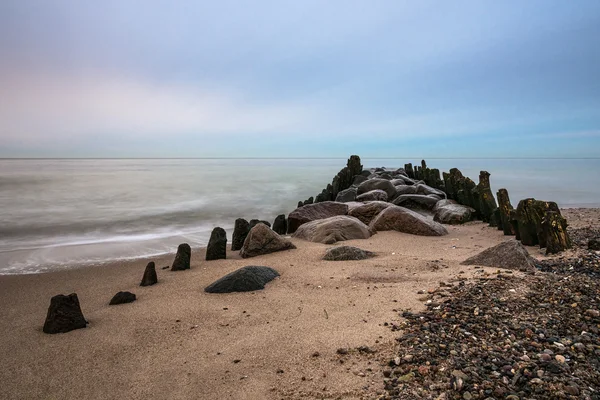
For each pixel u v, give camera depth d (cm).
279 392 379
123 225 1664
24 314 631
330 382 389
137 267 962
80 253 1145
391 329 493
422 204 1745
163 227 1638
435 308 546
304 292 675
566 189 3086
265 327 533
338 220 1166
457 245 1025
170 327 546
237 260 959
